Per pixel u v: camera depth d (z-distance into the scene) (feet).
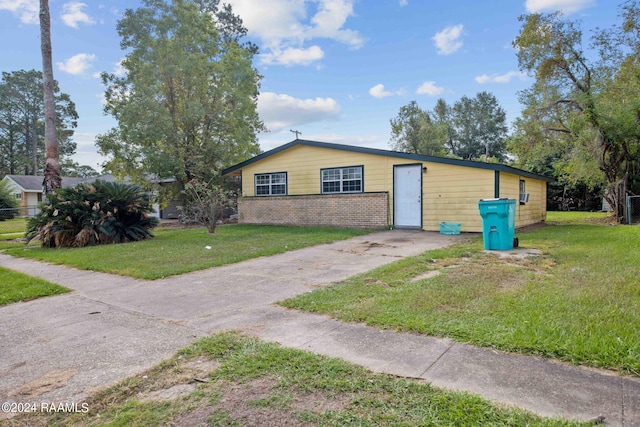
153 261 25.05
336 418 7.18
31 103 157.58
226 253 27.58
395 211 43.88
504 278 17.39
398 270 20.13
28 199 118.62
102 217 36.01
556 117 54.29
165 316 14.05
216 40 65.77
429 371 8.85
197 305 15.30
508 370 8.75
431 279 17.62
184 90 60.39
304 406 7.67
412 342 10.61
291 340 11.17
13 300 17.03
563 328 10.75
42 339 12.13
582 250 24.17
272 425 7.09
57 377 9.46
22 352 11.12
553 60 50.37
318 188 50.19
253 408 7.69
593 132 49.39
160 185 64.49
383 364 9.32
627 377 8.23
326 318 13.04
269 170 54.95
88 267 24.00
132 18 54.24
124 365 10.00
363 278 18.57
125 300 16.51
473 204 38.83
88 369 9.85
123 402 8.21
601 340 9.77
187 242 34.78
